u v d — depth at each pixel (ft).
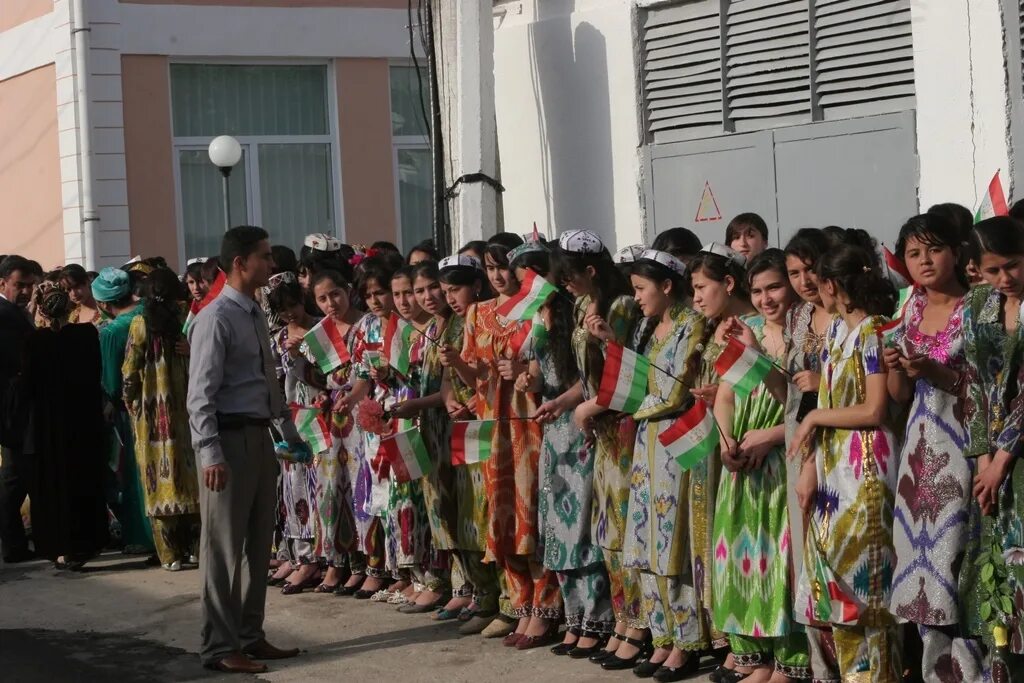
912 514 16.72
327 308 25.98
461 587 24.21
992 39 23.35
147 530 32.24
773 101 27.07
